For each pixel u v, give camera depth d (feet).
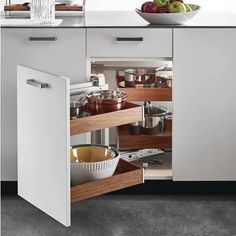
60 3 16.47
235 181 15.02
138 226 13.70
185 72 14.64
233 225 13.74
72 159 13.46
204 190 15.06
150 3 14.79
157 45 14.56
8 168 14.97
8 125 14.83
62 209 12.44
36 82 12.52
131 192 15.11
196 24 14.74
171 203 14.67
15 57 14.61
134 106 13.30
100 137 15.02
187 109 14.76
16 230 13.53
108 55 14.60
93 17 15.94
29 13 15.98
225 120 14.80
